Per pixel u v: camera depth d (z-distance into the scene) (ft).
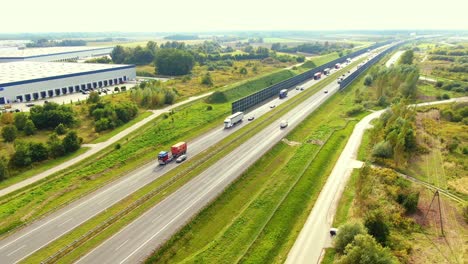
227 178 245.45
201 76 649.61
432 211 211.61
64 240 177.68
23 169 263.08
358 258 151.53
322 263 165.68
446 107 417.90
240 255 170.60
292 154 297.94
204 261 165.17
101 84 580.30
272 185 238.48
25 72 536.42
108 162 273.13
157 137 327.88
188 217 197.67
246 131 346.74
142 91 456.86
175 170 259.60
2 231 185.68
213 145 310.86
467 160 282.36
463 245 180.75
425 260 168.35
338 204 219.20
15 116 338.34
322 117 407.85
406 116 341.41
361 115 411.13
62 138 317.83
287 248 177.99
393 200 216.33
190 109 424.87
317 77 638.12
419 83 565.94
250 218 200.64
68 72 542.98
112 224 191.11
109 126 354.54
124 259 164.14
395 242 178.60
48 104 362.53
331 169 268.62
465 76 591.78
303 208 216.13
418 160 283.38
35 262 161.48
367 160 279.08
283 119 390.42
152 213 202.18
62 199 220.23
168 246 176.76
